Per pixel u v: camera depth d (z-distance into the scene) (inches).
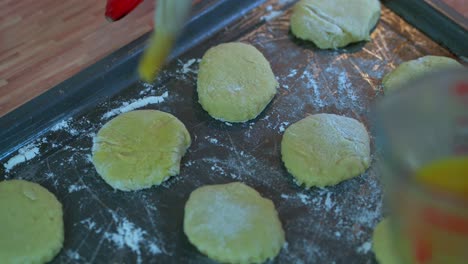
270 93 18.7
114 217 16.3
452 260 11.6
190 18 20.0
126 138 17.5
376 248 15.3
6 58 19.6
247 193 16.3
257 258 15.2
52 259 15.6
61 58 19.6
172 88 19.2
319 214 16.3
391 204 12.2
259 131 18.2
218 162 17.5
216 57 19.4
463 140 13.1
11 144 17.7
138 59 18.9
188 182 17.1
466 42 19.9
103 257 15.6
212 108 18.3
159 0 12.8
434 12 20.4
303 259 15.4
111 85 18.9
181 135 17.6
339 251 15.6
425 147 12.9
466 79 13.0
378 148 17.7
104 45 19.9
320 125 17.8
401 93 13.1
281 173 17.2
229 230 15.5
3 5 21.0
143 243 15.8
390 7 21.5
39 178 17.2
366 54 20.3
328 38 20.1
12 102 18.6
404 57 20.1
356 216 16.3
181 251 15.6
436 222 11.5
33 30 20.3
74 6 21.0
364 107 18.8
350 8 20.8
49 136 18.0
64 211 16.5
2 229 15.8
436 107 13.2
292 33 20.9
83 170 17.4
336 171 16.7
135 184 16.7
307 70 19.8
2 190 16.6
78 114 18.5
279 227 15.7
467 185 12.6
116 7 17.4
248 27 21.0
